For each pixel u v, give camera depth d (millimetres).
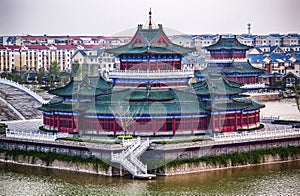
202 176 143625
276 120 190125
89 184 136375
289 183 138000
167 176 143250
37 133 163625
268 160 158500
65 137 157375
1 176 144500
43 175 144875
